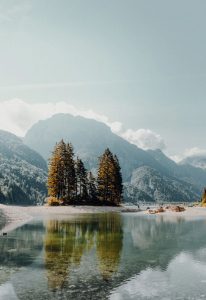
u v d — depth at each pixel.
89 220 54.06
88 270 17.67
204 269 18.42
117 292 14.20
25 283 15.23
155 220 55.62
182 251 23.94
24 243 26.61
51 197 99.50
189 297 13.73
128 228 40.97
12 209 65.31
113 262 19.84
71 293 13.93
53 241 28.17
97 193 114.12
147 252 23.45
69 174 105.69
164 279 16.30
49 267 18.27
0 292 14.05
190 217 64.56
